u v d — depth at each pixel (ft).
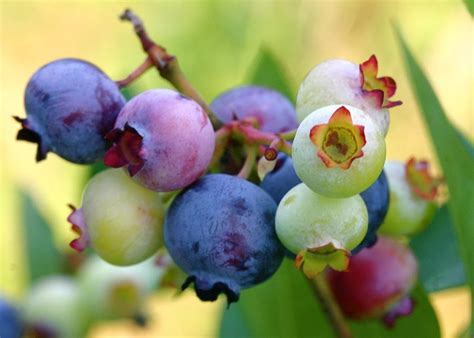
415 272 0.73
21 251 0.88
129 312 0.85
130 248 0.66
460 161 0.65
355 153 0.61
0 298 0.85
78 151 0.66
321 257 0.62
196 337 1.56
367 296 0.73
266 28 1.76
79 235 0.66
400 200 0.72
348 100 0.64
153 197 0.66
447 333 1.55
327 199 0.62
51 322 0.84
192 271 0.64
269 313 0.76
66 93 0.66
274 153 0.63
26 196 0.89
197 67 1.73
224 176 0.65
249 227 0.63
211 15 1.75
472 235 0.66
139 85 0.93
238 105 0.71
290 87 0.81
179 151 0.63
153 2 1.82
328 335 0.76
